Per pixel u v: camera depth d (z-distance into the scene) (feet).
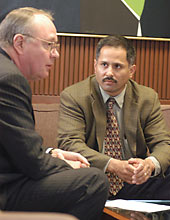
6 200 5.43
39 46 6.15
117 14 11.71
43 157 5.69
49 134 10.49
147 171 8.04
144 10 11.85
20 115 5.44
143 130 9.29
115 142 8.88
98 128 8.77
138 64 12.00
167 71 12.14
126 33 11.78
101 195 5.94
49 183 5.65
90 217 5.92
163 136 9.09
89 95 8.96
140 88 9.45
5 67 5.52
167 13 11.98
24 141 5.39
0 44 6.22
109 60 8.57
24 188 5.56
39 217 2.07
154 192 8.76
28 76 6.38
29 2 11.21
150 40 12.03
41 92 11.49
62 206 5.74
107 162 8.11
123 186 8.91
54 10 11.37
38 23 6.18
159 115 9.34
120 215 6.25
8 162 5.54
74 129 8.69
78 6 11.49
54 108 10.76
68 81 11.67
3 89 5.33
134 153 8.87
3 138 5.33
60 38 11.58
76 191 5.72
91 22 11.58
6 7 11.08
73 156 7.07
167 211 6.61
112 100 8.95
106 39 8.79
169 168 8.84
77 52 11.65
